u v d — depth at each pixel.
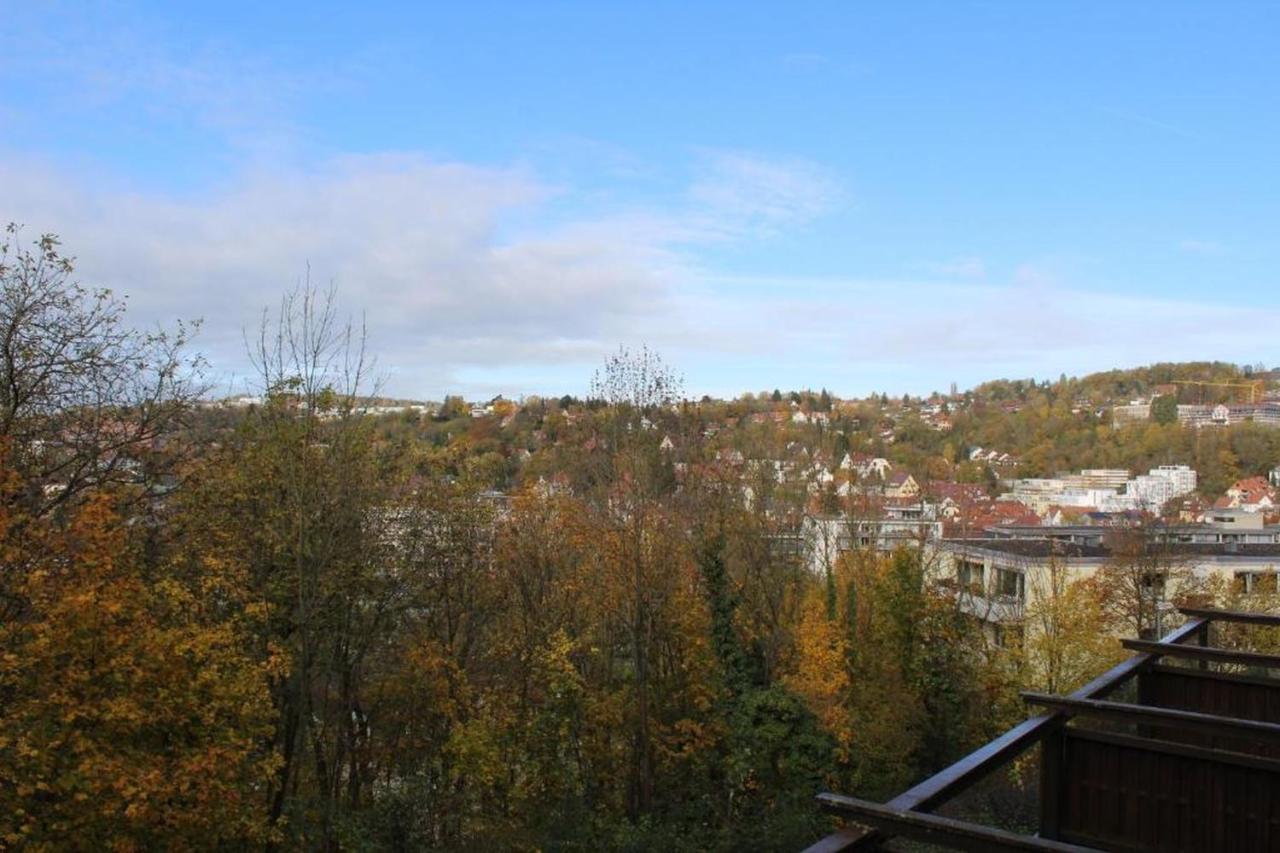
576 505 33.03
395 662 28.95
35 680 16.38
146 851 17.38
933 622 41.75
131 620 17.95
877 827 5.11
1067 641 40.78
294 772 24.75
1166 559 42.91
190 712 18.22
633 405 35.06
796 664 37.84
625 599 32.34
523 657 30.28
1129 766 8.18
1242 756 7.67
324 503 23.89
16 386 20.34
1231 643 37.69
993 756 6.32
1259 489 77.44
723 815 31.05
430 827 25.62
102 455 21.39
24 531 17.22
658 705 35.16
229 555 22.58
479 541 30.34
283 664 20.62
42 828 16.06
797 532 40.91
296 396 24.59
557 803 28.25
